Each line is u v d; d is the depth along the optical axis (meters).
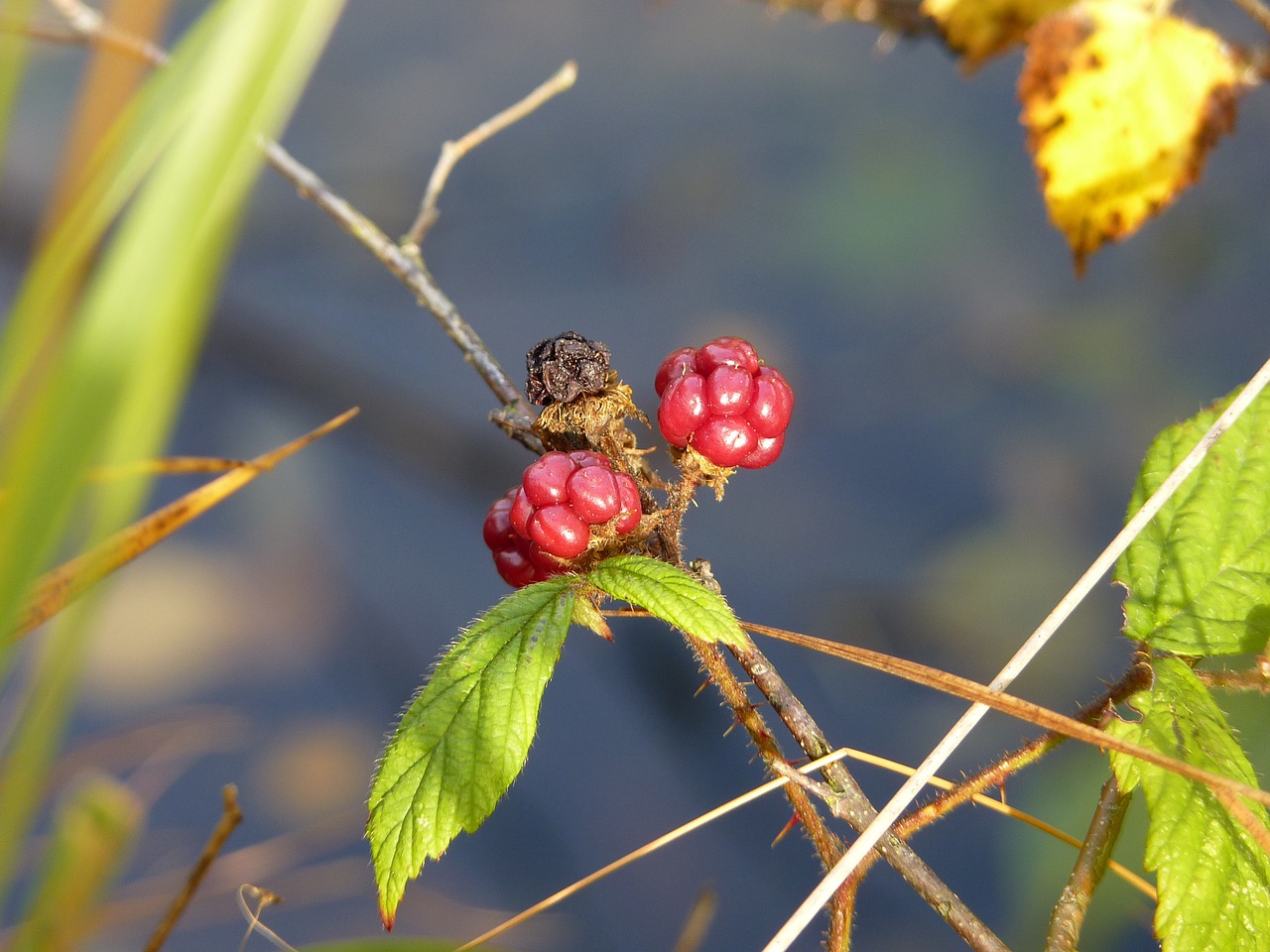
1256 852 0.26
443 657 0.28
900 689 0.67
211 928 0.52
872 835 0.27
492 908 0.59
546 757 0.66
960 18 0.34
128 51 0.24
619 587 0.28
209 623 0.72
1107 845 0.27
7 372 0.23
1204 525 0.28
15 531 0.22
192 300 0.22
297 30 0.22
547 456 0.28
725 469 0.29
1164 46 0.32
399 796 0.27
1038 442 0.78
